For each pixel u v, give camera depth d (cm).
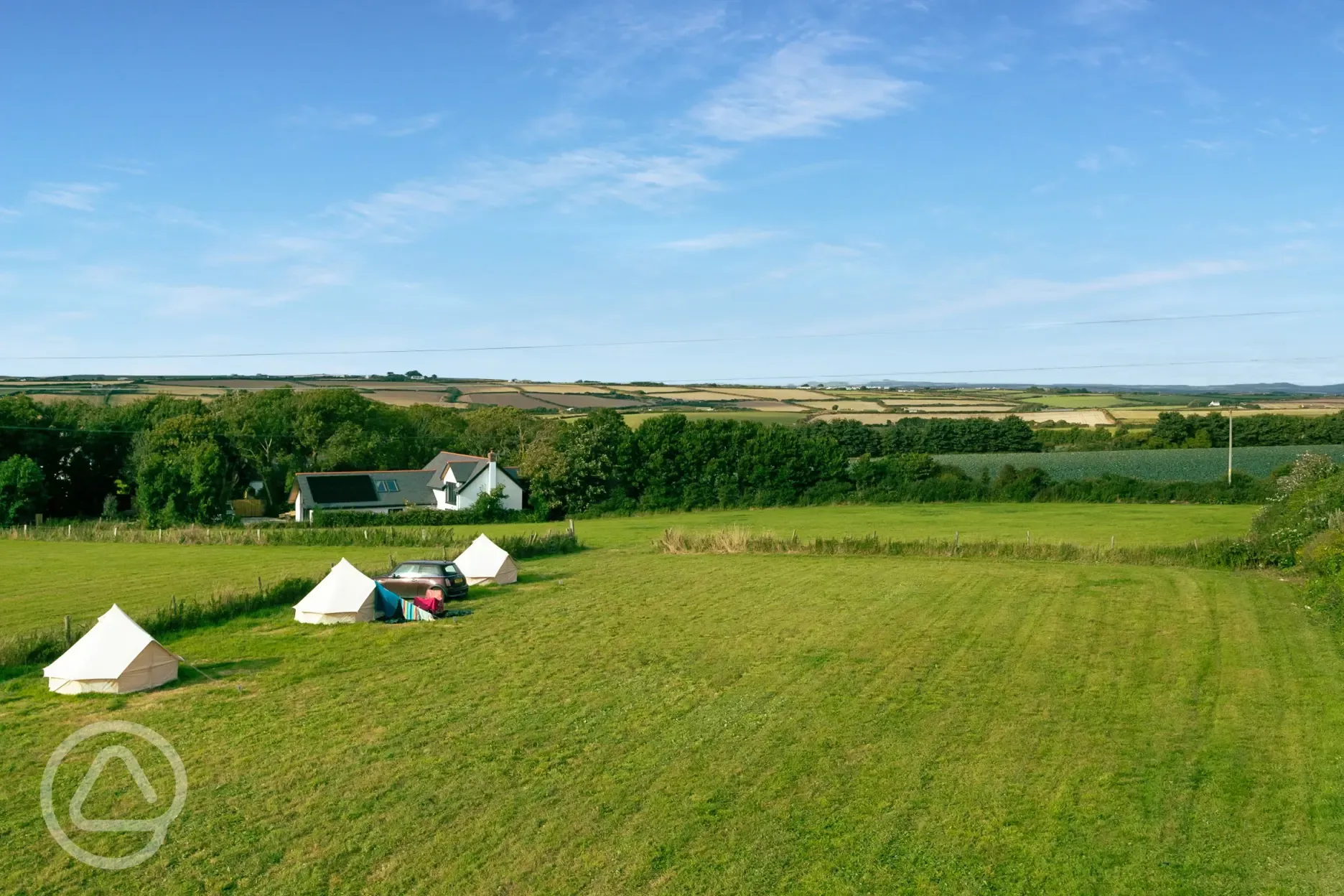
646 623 3288
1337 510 4088
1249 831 1527
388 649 2922
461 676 2578
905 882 1384
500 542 5322
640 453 8738
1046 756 1877
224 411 10488
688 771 1817
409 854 1488
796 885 1377
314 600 3359
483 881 1397
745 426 9000
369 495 9206
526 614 3512
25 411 9262
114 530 6875
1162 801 1645
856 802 1662
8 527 7731
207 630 3250
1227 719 2072
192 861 1476
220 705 2312
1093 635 2952
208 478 7788
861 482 8856
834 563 4862
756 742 1984
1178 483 8094
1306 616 3173
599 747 1962
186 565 5153
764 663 2666
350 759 1912
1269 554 4425
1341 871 1390
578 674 2573
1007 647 2816
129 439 9800
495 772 1828
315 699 2353
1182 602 3516
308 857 1482
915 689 2373
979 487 8512
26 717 2231
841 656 2738
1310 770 1766
